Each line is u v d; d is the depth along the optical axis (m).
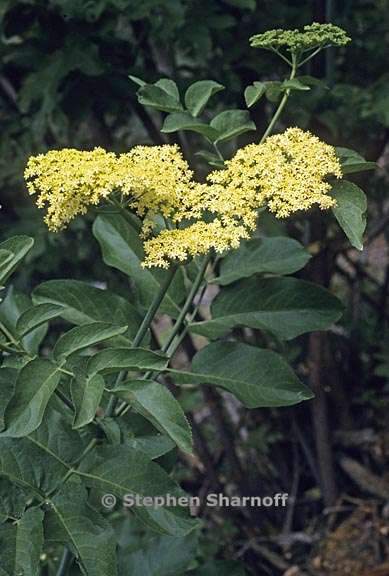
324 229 1.33
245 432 1.62
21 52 1.27
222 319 1.02
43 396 0.85
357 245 0.89
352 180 1.40
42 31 1.26
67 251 1.43
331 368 1.45
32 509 0.87
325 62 1.31
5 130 1.38
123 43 1.28
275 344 1.45
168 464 1.04
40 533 0.85
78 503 0.88
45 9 1.26
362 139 1.37
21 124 1.38
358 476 1.44
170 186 0.90
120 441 0.93
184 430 0.85
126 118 1.49
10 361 0.91
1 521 0.88
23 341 1.03
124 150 1.47
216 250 0.90
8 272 0.87
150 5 1.20
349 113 1.30
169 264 0.93
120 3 1.20
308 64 1.30
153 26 1.27
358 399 1.49
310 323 1.01
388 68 1.43
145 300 1.04
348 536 1.40
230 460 1.45
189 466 1.55
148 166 0.90
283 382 0.97
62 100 1.28
